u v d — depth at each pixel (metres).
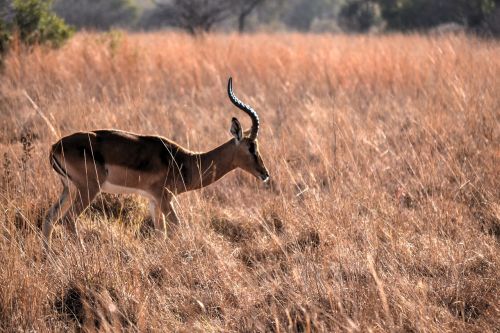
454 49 47.72
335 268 18.92
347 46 57.81
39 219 22.47
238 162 23.64
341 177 24.80
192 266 19.06
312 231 21.86
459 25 88.69
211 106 38.97
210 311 17.33
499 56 45.28
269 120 34.72
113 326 16.12
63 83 41.00
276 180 26.86
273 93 42.16
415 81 42.47
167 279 18.70
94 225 22.19
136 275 18.09
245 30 128.25
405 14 96.56
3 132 31.75
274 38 73.44
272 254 20.64
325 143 28.98
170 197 22.50
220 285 18.19
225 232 23.06
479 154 27.31
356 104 37.75
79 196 20.98
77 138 20.92
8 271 17.17
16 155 26.62
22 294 16.89
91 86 42.16
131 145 21.48
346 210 22.38
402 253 19.86
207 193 26.48
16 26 46.59
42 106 35.66
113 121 29.81
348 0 124.00
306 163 27.28
